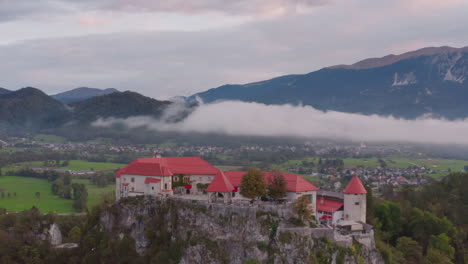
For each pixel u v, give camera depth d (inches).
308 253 5821.9
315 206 6978.4
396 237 7864.2
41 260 7440.9
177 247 6205.7
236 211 6107.3
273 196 6678.2
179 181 7460.6
